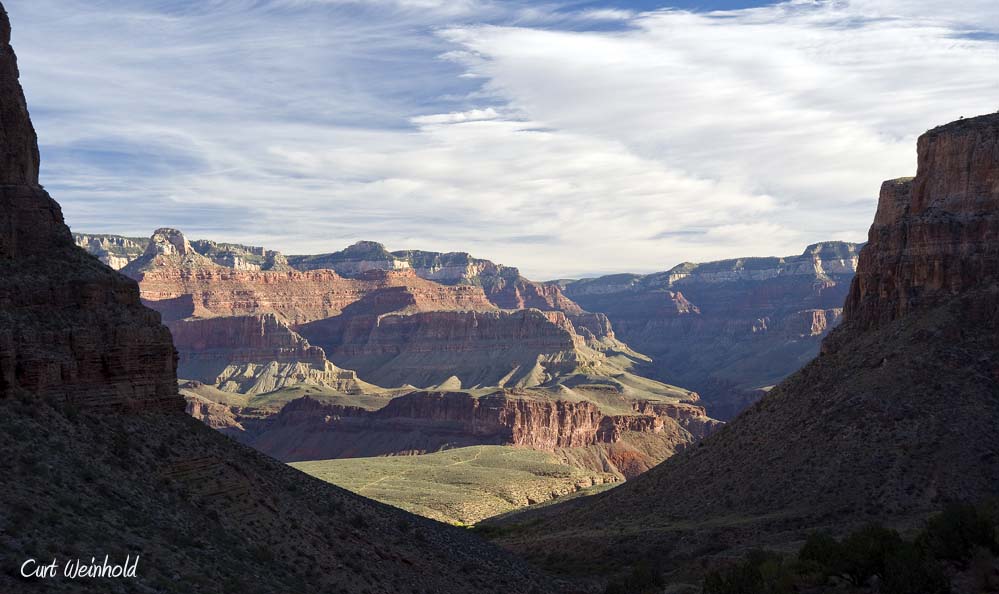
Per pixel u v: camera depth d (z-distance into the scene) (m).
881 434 128.25
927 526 91.25
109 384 75.25
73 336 73.31
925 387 131.88
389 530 89.06
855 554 85.88
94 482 63.75
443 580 82.88
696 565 110.19
